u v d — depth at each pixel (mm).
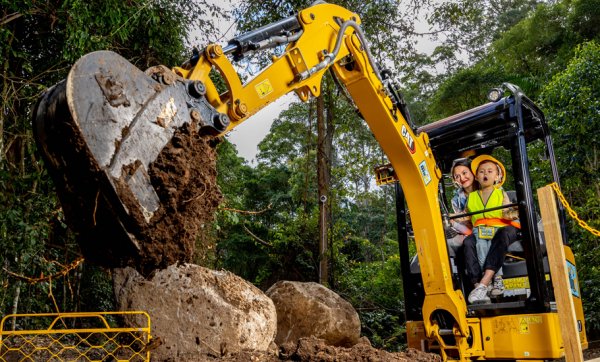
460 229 5016
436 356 3406
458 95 18828
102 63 2072
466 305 4594
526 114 5141
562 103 9938
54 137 2031
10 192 5637
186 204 2299
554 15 17812
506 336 4328
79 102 1968
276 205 20328
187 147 2305
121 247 2191
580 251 9086
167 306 3975
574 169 9508
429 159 4875
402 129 4578
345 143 11445
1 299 5578
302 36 3551
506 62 19281
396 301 10695
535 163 10125
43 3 6305
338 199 11867
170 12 7957
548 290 4457
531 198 4422
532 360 4238
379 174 5371
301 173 15656
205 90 2506
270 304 4301
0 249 5281
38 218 5762
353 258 17406
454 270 4781
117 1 6559
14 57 6559
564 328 3398
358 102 4461
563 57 16125
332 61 3652
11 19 6121
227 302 4016
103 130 2021
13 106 6137
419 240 4684
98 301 7695
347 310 6707
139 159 2119
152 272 2312
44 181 5926
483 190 5004
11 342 4734
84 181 2051
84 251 2268
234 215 8016
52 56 6777
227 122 2557
